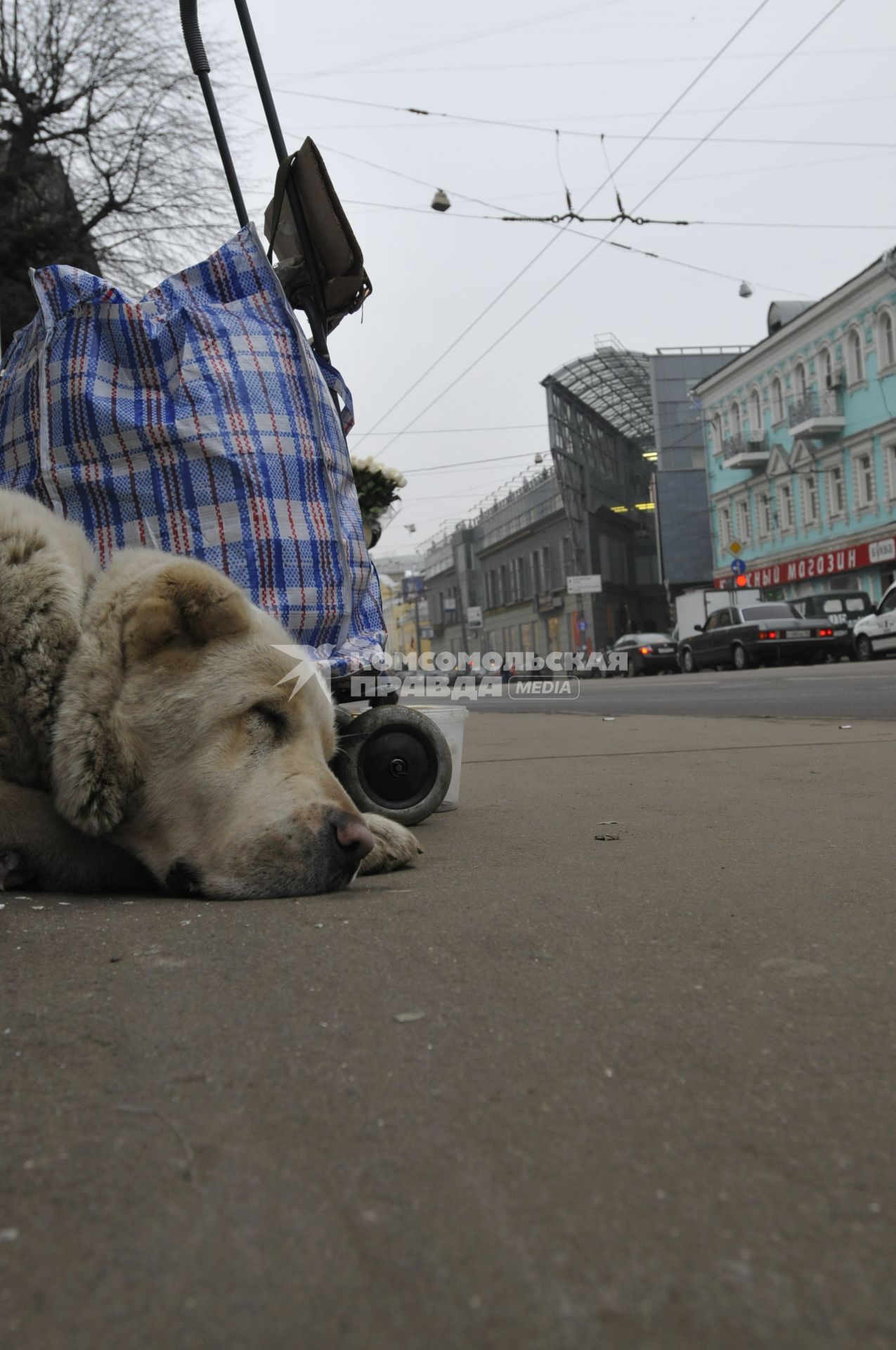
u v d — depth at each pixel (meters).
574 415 51.53
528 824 3.53
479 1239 0.94
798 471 35.91
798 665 25.98
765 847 2.95
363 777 3.30
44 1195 1.02
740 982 1.65
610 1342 0.80
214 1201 1.00
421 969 1.72
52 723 2.30
